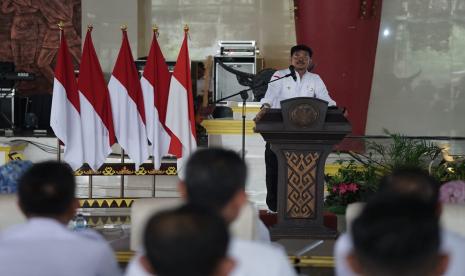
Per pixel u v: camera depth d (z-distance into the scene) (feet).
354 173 41.73
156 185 52.54
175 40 76.59
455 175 42.39
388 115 71.72
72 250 14.92
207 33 76.54
